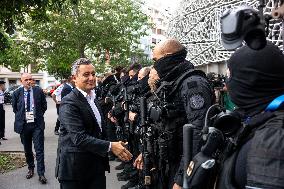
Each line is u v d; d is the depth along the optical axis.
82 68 3.78
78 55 22.22
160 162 3.36
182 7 14.34
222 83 4.68
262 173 1.40
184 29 13.91
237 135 1.60
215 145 1.68
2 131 12.34
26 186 6.87
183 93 2.96
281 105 1.53
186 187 1.74
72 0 9.67
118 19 23.28
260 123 1.54
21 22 9.56
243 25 1.47
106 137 4.13
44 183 7.00
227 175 1.57
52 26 21.36
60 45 21.95
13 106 7.22
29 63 22.50
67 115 3.67
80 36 21.72
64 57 22.05
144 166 3.63
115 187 6.62
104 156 3.69
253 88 1.60
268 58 1.57
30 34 21.66
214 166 1.66
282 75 1.58
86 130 3.75
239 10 1.47
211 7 9.88
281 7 1.60
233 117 1.63
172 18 17.47
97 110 3.98
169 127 3.15
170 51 3.29
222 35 1.52
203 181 1.68
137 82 6.50
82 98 3.77
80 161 3.69
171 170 3.24
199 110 2.84
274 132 1.43
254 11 1.49
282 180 1.36
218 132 1.68
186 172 1.77
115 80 9.75
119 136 7.05
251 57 1.59
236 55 1.64
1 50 9.05
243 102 1.64
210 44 9.73
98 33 22.31
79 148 3.69
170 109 3.13
